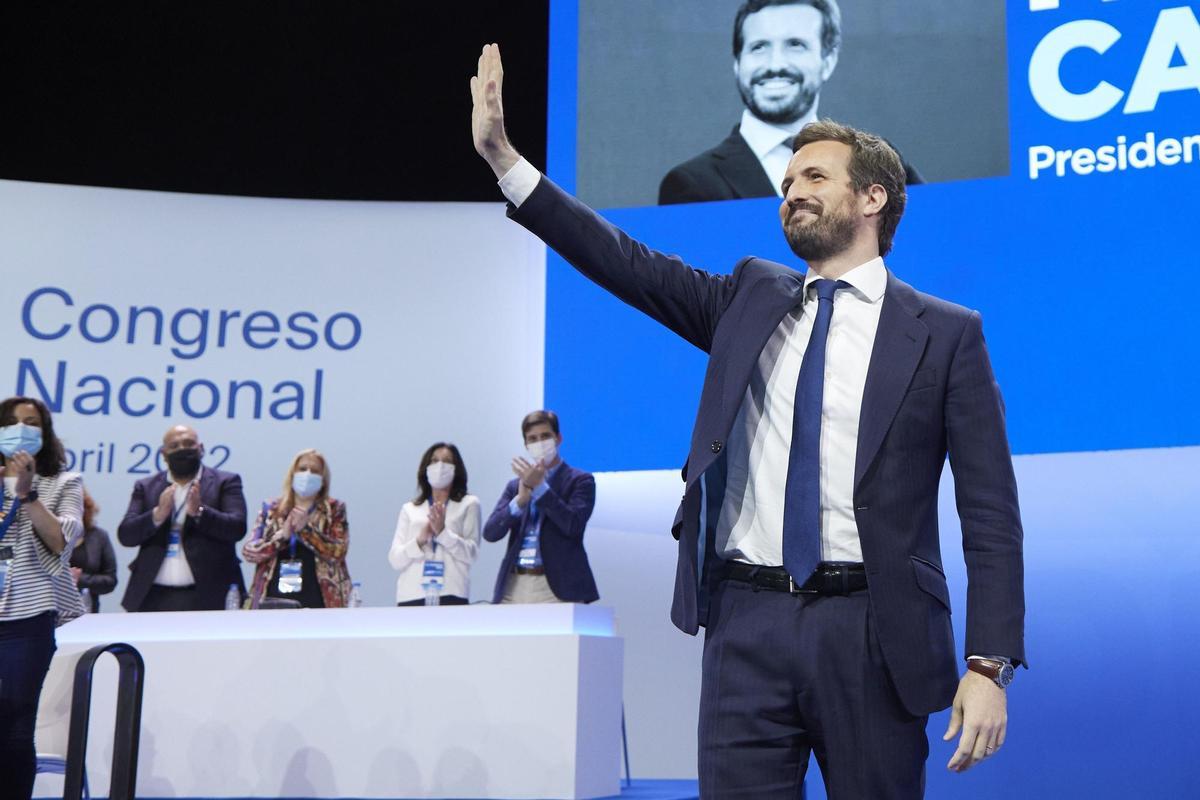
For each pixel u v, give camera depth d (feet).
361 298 20.74
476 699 12.92
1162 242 14.47
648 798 13.28
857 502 4.62
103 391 20.31
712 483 4.99
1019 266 15.19
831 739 4.57
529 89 20.57
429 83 20.94
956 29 16.15
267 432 20.35
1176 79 14.74
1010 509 4.74
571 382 17.78
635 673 18.24
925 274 15.64
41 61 20.72
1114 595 14.51
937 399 4.80
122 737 9.75
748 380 4.92
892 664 4.50
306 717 13.37
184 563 14.88
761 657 4.66
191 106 21.02
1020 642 4.56
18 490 9.58
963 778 14.16
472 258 20.72
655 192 17.54
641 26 18.04
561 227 5.10
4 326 20.36
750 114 17.21
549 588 14.65
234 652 13.70
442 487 15.12
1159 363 14.25
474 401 20.26
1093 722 14.24
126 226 20.88
